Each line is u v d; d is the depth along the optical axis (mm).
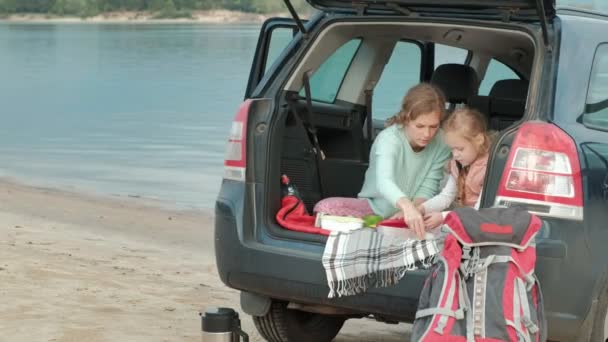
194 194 20625
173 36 118000
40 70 66750
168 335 7523
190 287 9844
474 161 5879
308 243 5883
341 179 6961
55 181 22406
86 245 12625
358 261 5629
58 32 140000
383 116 7551
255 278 5969
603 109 5723
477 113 5832
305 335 6832
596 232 5410
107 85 54000
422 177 6219
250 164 6117
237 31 135500
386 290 5590
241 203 6090
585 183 5363
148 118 38188
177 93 48344
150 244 13781
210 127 35125
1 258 10422
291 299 5938
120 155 27703
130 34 127375
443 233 5578
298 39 6391
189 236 14828
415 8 6129
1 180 22438
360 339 7891
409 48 7539
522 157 5359
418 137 6035
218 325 5766
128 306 8508
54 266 10211
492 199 5414
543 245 5289
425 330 5027
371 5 6230
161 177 23234
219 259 6156
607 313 5516
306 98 6516
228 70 63562
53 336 7227
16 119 38844
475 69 7465
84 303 8461
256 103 6203
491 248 5020
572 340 5488
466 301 4992
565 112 5453
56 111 41781
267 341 6828
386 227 5867
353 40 7199
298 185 6637
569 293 5371
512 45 6922
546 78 5508
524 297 4973
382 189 5945
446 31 6809
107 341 7199
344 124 7109
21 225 14930
